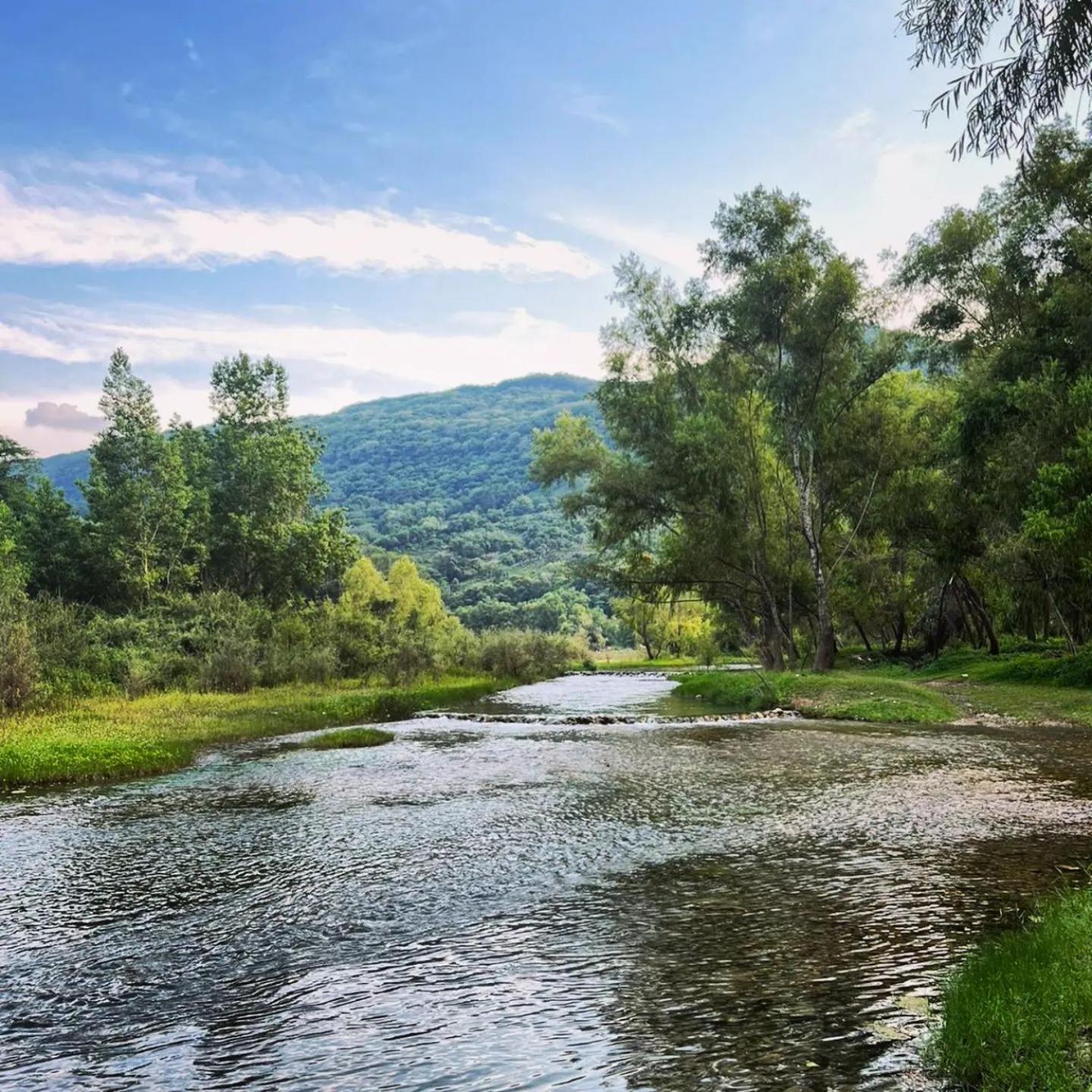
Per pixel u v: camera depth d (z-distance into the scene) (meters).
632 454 46.16
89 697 31.75
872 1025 5.64
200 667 36.41
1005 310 34.09
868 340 39.69
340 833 12.09
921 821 11.84
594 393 44.94
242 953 7.54
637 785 15.42
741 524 42.28
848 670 48.84
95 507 64.62
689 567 44.69
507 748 20.92
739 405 41.09
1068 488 26.08
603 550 47.09
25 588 55.56
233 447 70.69
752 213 38.72
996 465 30.94
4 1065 5.56
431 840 11.56
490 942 7.61
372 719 29.19
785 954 7.01
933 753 18.44
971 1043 4.96
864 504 41.97
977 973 5.91
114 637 40.94
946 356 38.34
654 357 43.75
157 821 13.23
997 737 20.94
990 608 48.75
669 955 7.11
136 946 7.79
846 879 9.14
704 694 38.53
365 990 6.61
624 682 55.59
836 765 17.09
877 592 50.16
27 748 18.77
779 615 46.00
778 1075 5.00
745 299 38.44
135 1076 5.34
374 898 9.04
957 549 37.88
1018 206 31.89
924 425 40.78
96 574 64.62
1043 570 32.25
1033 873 9.13
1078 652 35.91
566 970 6.86
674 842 11.12
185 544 64.56
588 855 10.56
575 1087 4.97
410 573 87.00
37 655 29.88
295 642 43.91
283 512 70.94
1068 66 7.59
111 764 17.88
